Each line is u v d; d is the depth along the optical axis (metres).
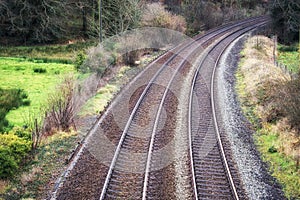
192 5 54.59
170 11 48.00
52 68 32.34
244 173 13.53
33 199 11.67
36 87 26.28
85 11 51.12
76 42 48.78
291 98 17.52
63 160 14.03
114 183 12.28
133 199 11.42
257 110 20.28
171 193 11.92
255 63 28.58
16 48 45.31
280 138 16.45
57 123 17.06
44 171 13.31
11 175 12.99
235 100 22.16
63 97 18.23
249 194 12.19
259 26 52.88
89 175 12.66
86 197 11.40
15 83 27.17
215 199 11.68
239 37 43.12
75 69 29.86
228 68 29.50
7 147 13.73
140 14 38.94
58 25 51.16
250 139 16.88
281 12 49.16
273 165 14.48
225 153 14.95
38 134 15.33
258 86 23.08
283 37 49.44
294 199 12.27
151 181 12.48
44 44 48.59
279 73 26.38
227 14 61.28
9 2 48.56
